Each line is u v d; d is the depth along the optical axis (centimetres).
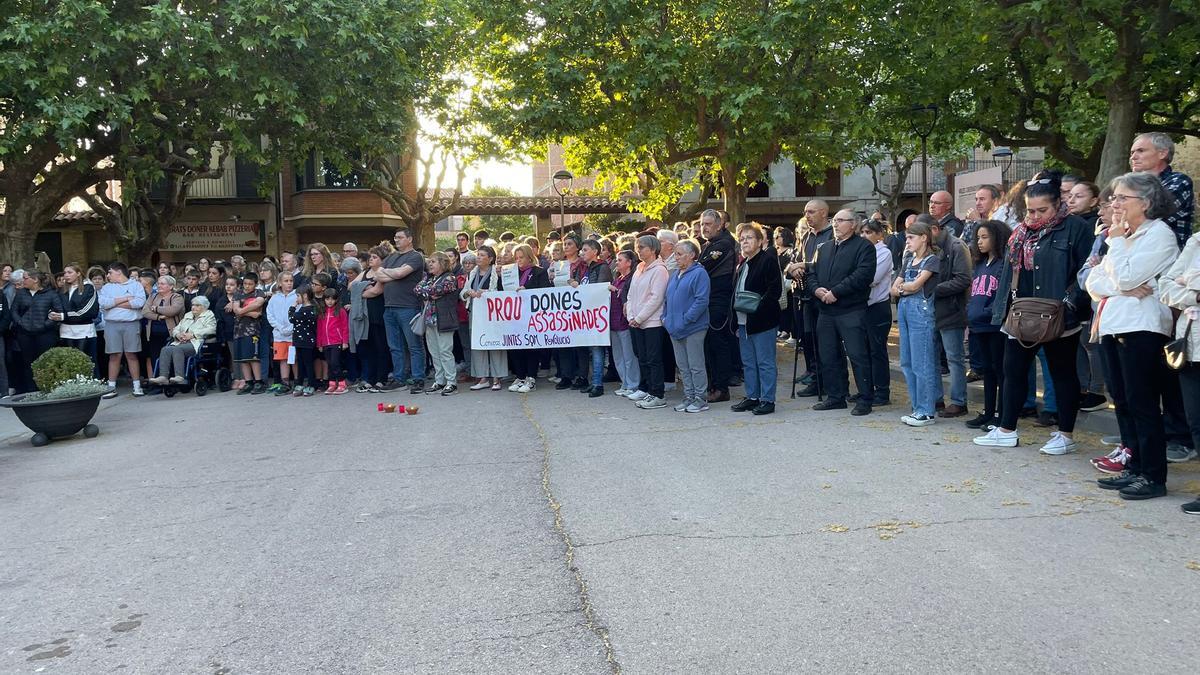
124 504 608
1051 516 477
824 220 862
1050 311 578
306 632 373
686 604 381
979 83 1493
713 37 1396
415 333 1059
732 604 378
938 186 3153
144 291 1240
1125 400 528
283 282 1131
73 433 874
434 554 466
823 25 1321
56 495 646
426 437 793
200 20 1355
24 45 1221
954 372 771
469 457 701
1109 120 1125
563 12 1390
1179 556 411
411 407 930
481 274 1077
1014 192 791
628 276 957
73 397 855
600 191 2489
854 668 316
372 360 1109
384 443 776
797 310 948
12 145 1266
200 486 651
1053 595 372
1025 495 518
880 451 648
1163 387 553
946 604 367
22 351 1191
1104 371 539
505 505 555
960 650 326
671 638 348
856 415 791
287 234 2783
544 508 543
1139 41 1065
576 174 2094
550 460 675
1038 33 1130
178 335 1186
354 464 696
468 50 1966
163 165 1590
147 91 1336
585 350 1027
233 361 1184
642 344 909
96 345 1232
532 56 1484
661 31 1418
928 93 1455
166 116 1555
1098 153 1552
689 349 845
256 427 898
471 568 442
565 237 1053
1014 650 325
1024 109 1545
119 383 1340
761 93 1323
